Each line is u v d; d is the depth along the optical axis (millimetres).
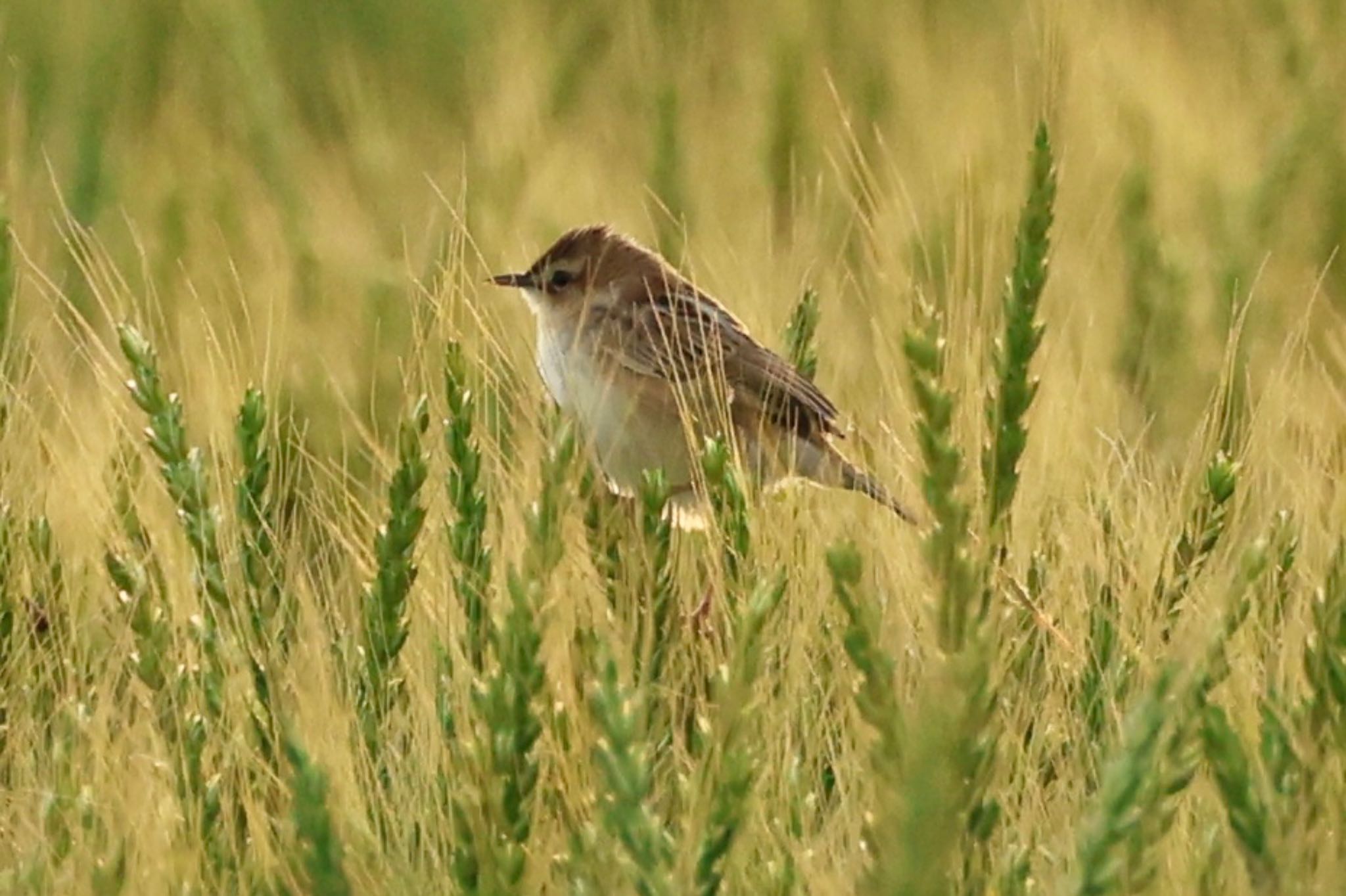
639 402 12055
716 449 9125
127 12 19922
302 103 19719
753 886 7531
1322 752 7676
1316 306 14586
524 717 7324
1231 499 9352
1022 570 9336
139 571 8797
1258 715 8055
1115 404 11922
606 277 12672
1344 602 7793
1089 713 8453
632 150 17188
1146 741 6508
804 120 17719
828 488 10078
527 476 8945
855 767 8117
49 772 8367
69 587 9453
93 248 15203
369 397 12672
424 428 8727
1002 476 8078
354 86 17625
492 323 11758
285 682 8594
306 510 9852
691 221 15875
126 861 7645
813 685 8719
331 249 14750
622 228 15953
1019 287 8000
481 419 9742
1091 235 14406
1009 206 14344
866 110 18031
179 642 9109
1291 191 15883
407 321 13562
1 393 9711
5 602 9078
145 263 10945
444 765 8117
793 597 8719
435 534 9477
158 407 8930
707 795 7289
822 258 14664
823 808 8289
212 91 19234
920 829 6324
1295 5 17594
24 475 9773
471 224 15508
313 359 13000
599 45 19922
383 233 15438
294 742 7211
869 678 6789
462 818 7375
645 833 6887
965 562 6645
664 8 19625
